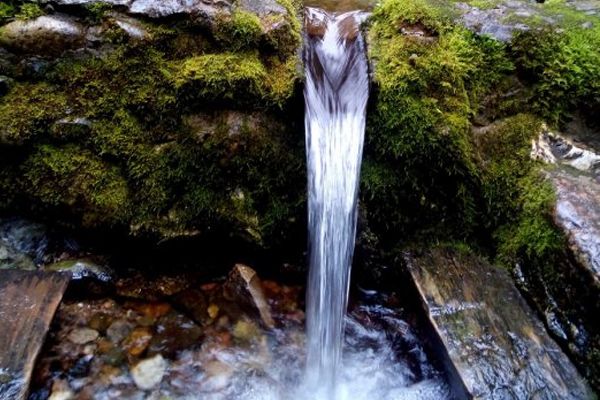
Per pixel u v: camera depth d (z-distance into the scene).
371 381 2.61
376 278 3.01
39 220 2.86
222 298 2.92
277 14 2.91
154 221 2.76
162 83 2.71
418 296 2.63
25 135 2.66
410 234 2.97
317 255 2.87
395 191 2.88
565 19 3.21
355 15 3.41
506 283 2.69
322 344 2.79
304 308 2.96
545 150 2.90
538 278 2.57
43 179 2.72
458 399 2.27
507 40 3.03
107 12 2.73
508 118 3.00
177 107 2.72
